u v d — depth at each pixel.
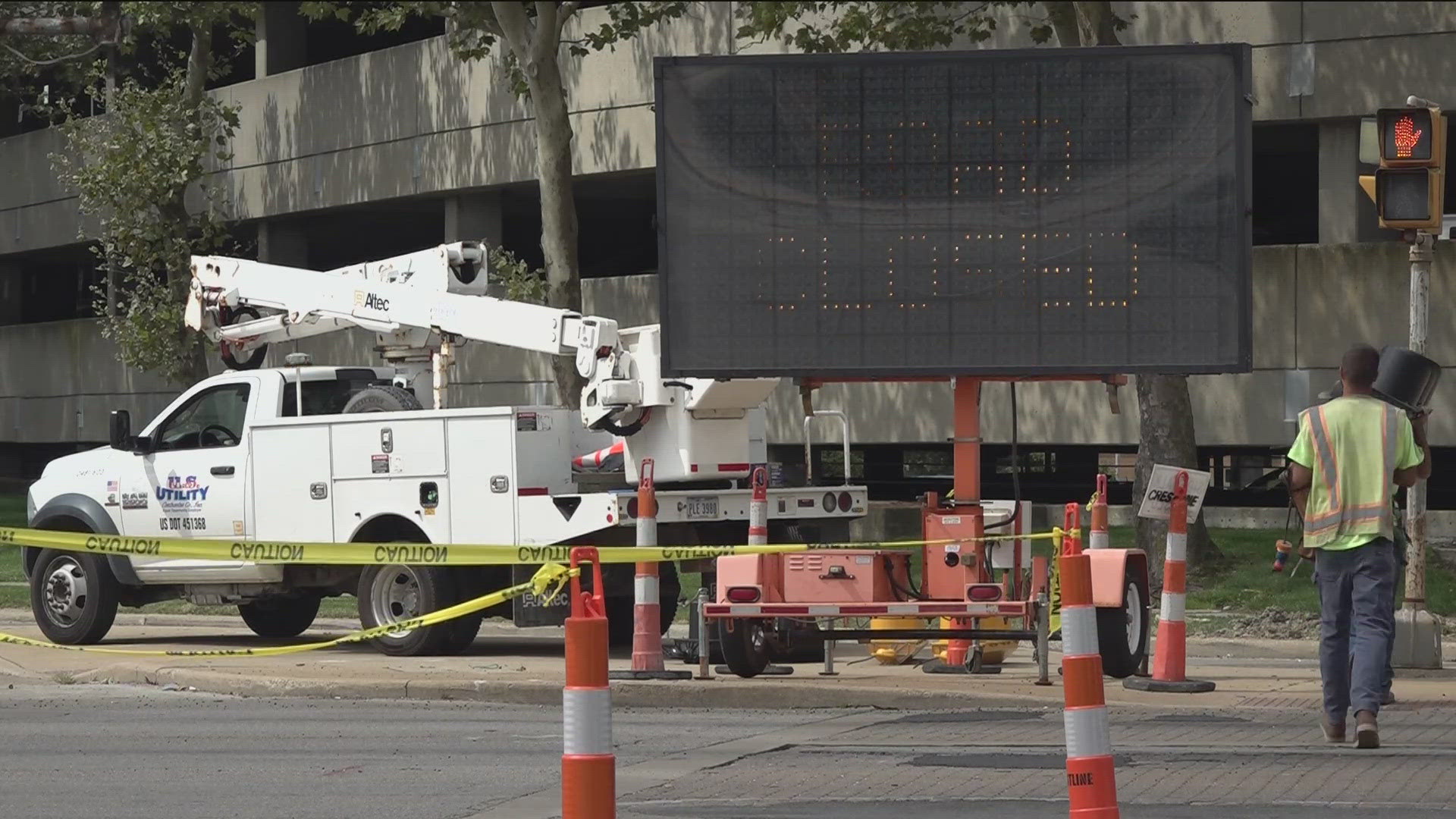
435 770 24.02
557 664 36.47
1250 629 41.50
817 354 32.44
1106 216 31.95
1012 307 32.12
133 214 73.62
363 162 79.56
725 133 32.44
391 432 38.72
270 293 43.94
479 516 37.84
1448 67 56.22
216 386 41.22
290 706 31.36
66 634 42.19
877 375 32.41
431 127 76.19
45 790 22.77
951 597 32.38
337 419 39.25
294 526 39.72
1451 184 65.62
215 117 77.81
